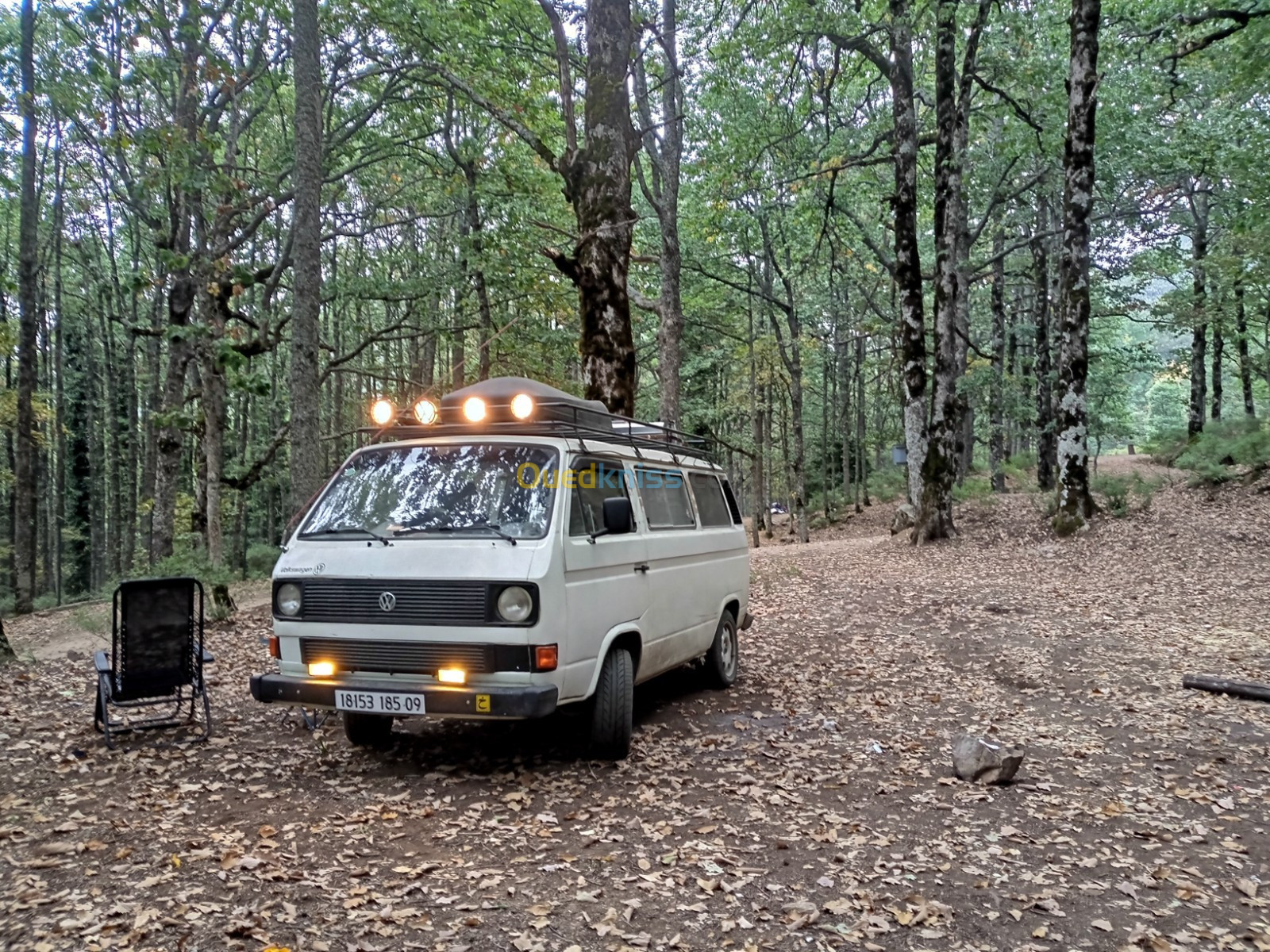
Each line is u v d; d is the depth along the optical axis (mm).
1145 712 7297
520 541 5363
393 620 5266
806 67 18938
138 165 18375
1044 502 20281
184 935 3480
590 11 11094
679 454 8039
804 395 46844
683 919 3723
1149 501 18000
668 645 6922
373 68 18172
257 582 20906
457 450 6047
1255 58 17109
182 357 18625
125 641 6266
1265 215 20078
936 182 19188
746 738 6617
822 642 10695
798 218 25016
